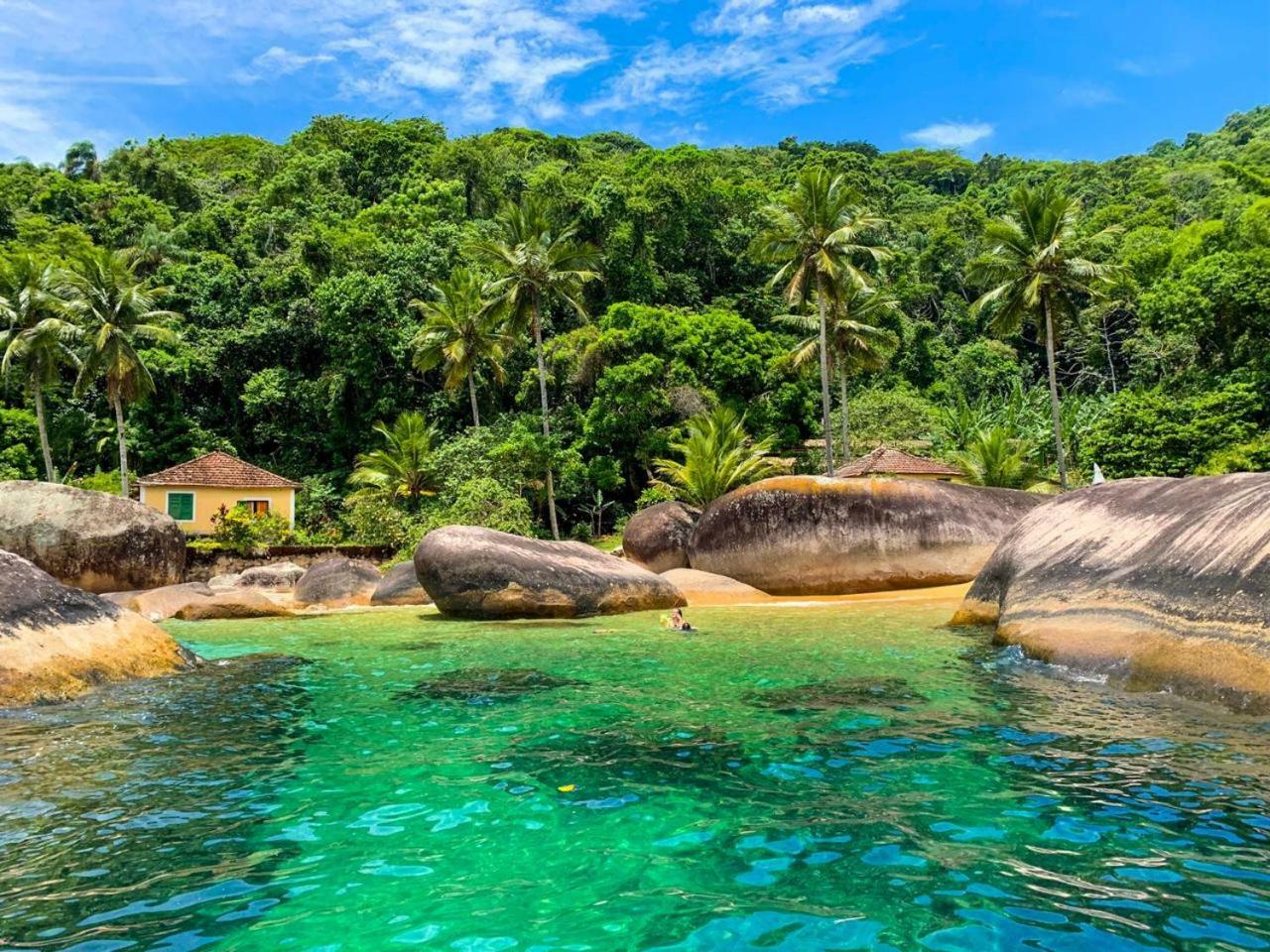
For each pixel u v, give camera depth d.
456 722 6.93
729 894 3.53
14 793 5.11
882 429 44.03
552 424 38.69
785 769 5.38
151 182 57.47
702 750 5.89
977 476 31.31
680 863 3.89
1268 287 33.78
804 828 4.31
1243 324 35.75
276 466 44.00
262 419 44.47
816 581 18.98
